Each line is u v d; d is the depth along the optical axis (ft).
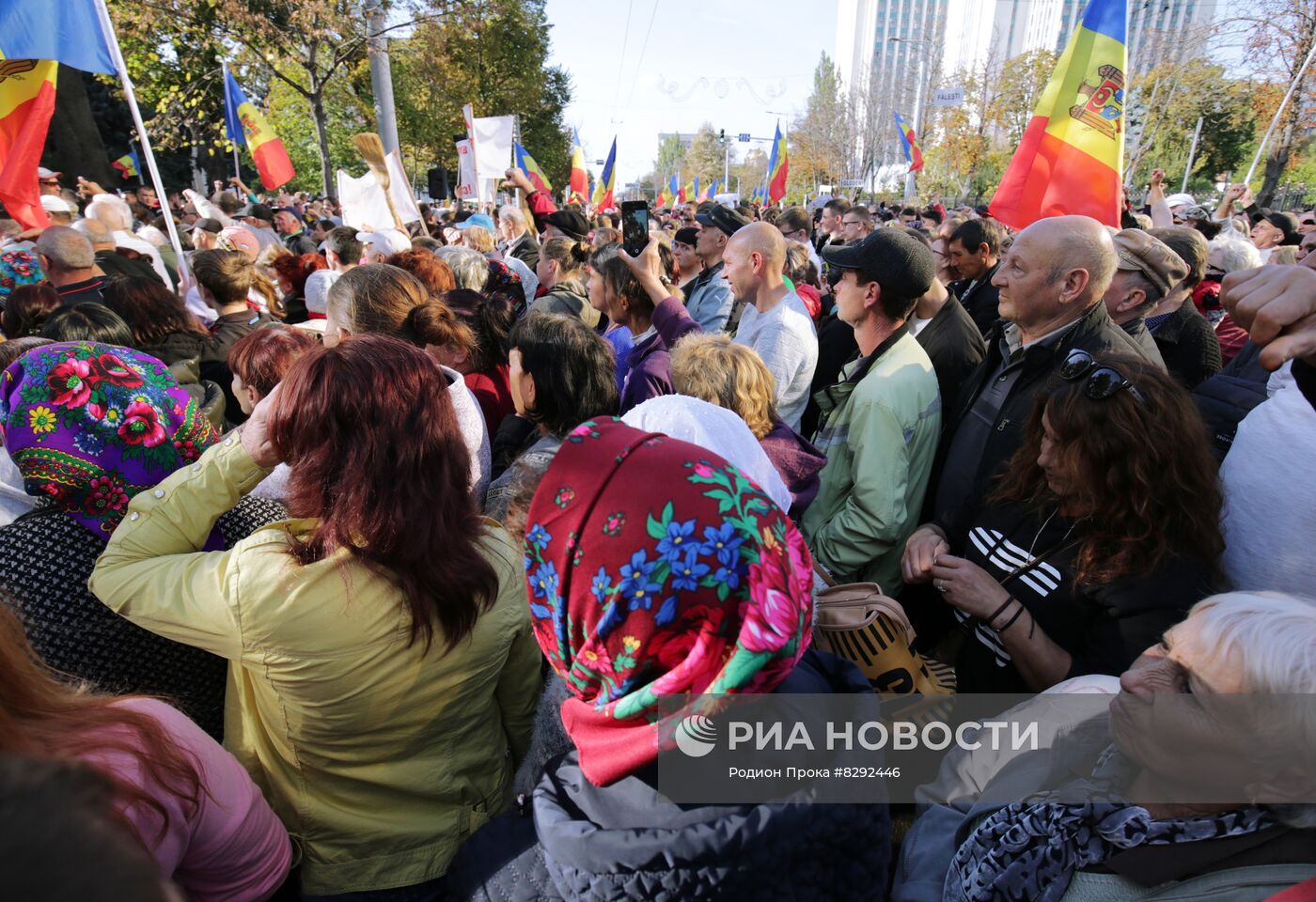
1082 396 5.05
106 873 1.39
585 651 2.91
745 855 2.83
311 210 49.16
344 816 4.47
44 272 12.30
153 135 61.72
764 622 2.67
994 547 5.81
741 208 27.09
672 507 2.74
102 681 4.80
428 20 52.54
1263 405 4.98
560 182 114.93
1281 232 22.70
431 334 8.42
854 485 7.77
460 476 4.36
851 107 119.44
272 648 4.01
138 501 4.40
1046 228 6.83
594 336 7.28
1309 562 4.55
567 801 3.19
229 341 11.88
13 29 11.82
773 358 9.63
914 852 4.65
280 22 46.26
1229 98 62.95
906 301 8.07
